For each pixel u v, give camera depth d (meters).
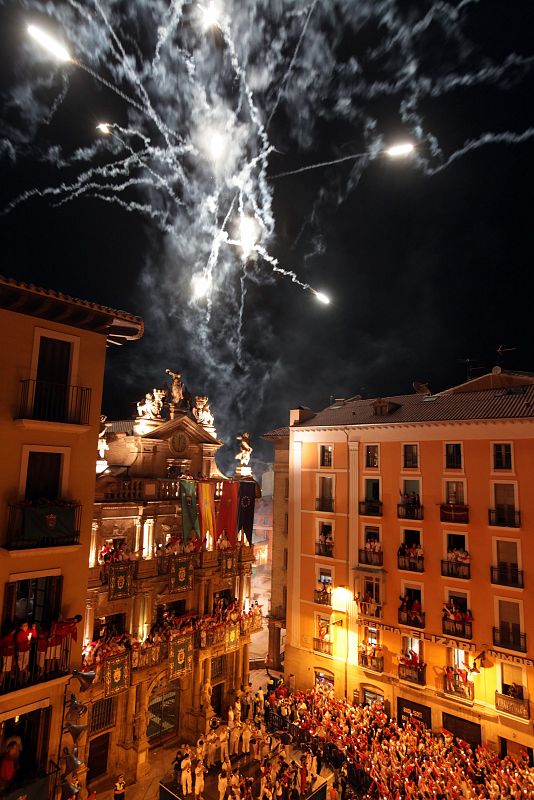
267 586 64.88
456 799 22.02
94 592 25.66
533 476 28.91
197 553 31.53
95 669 24.03
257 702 31.08
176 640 28.16
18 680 16.25
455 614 29.98
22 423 17.08
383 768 23.88
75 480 18.75
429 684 30.50
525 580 28.30
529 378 33.38
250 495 36.38
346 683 33.84
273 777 23.02
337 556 35.84
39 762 16.80
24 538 16.64
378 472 35.00
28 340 17.86
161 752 28.25
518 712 26.98
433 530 32.06
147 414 32.34
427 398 37.72
